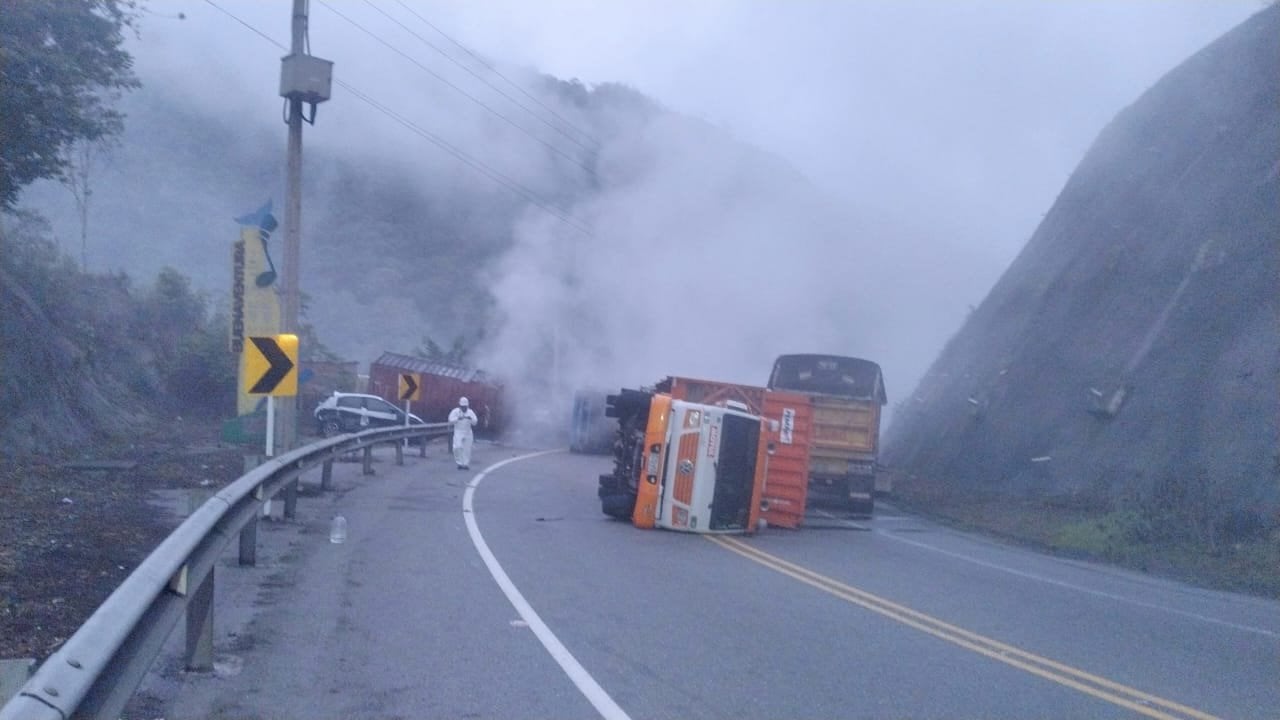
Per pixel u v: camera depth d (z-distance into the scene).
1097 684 8.69
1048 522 22.02
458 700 7.30
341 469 24.81
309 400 41.00
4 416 22.41
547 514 18.56
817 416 24.03
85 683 4.14
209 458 23.88
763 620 10.52
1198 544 18.59
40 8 21.19
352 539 14.27
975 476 29.31
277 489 12.95
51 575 10.41
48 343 26.44
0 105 20.86
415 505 18.61
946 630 10.62
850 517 23.75
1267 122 25.97
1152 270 27.11
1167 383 23.55
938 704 7.80
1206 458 20.84
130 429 29.47
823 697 7.82
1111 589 14.61
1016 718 7.55
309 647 8.53
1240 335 22.23
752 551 15.96
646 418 18.83
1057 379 28.25
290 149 20.11
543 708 7.19
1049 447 26.53
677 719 7.09
